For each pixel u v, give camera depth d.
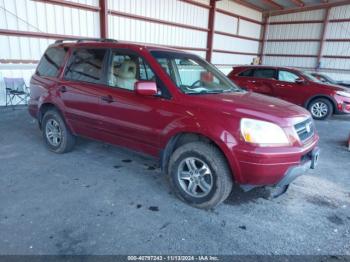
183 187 2.75
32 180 3.11
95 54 3.36
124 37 9.65
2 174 3.23
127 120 3.00
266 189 3.13
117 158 3.87
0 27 6.77
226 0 14.02
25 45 7.30
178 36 11.99
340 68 15.66
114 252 2.02
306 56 16.66
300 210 2.72
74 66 3.57
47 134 4.00
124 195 2.86
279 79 8.00
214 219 2.50
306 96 7.68
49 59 3.98
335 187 3.28
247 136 2.29
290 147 2.35
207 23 13.41
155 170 3.52
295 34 16.78
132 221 2.41
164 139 2.74
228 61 15.76
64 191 2.89
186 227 2.36
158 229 2.32
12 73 7.27
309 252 2.11
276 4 15.73
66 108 3.61
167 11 11.02
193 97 2.63
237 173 2.39
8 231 2.20
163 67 2.87
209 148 2.50
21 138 4.63
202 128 2.45
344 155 4.57
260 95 3.19
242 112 2.38
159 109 2.72
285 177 2.39
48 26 7.62
